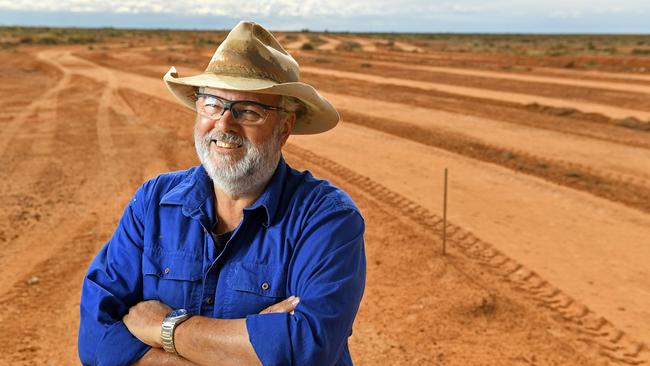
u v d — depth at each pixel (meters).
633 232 7.94
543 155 12.61
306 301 1.62
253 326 1.57
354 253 1.72
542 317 5.50
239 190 1.71
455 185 10.25
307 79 28.44
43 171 11.29
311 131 2.07
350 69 34.09
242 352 1.57
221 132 1.67
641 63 33.69
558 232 7.89
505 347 4.99
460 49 59.34
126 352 1.69
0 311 5.63
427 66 35.78
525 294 5.98
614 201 9.41
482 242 7.43
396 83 26.77
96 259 1.87
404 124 16.34
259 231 1.72
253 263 1.71
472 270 6.56
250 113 1.68
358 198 9.34
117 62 39.53
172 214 1.79
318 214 1.71
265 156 1.70
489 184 10.35
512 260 6.85
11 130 15.45
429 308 5.69
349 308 1.66
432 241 7.46
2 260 6.97
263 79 1.70
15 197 9.56
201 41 75.06
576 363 4.75
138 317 1.72
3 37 73.88
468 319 5.48
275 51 1.75
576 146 13.52
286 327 1.56
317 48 60.81
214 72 1.71
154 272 1.76
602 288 6.15
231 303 1.70
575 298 5.89
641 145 13.64
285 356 1.55
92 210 8.95
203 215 1.74
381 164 11.79
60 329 5.34
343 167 11.45
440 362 4.76
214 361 1.61
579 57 39.59
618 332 5.23
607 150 13.12
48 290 6.15
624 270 6.63
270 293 1.69
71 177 10.88
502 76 29.27
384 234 7.71
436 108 19.47
